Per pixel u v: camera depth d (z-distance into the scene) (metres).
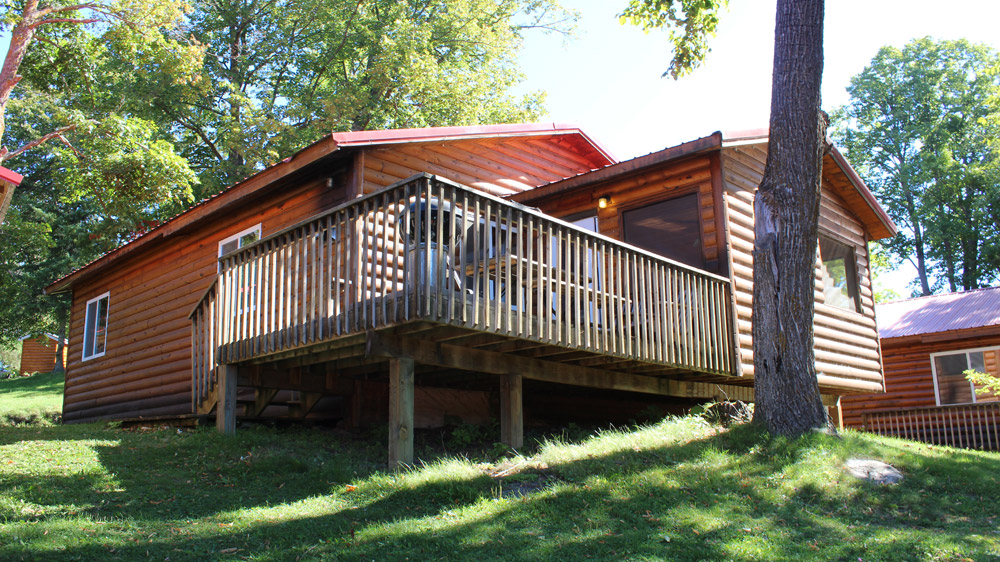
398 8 25.91
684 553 5.00
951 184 33.91
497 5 28.94
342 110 24.02
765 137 11.09
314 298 7.77
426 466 7.12
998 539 5.57
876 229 15.20
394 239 6.82
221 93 27.42
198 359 10.19
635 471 6.81
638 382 10.06
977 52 35.16
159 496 6.32
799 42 8.54
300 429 10.09
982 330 16.08
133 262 15.97
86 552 4.67
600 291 8.75
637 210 11.66
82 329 17.72
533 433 10.49
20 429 11.27
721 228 10.52
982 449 13.62
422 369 9.36
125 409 15.16
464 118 25.84
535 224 8.11
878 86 36.41
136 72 23.38
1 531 4.99
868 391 14.17
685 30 11.47
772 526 5.67
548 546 5.02
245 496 6.39
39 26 17.94
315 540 5.09
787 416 8.00
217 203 12.29
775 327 8.25
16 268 29.19
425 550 4.90
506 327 7.07
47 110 19.23
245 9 28.06
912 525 6.00
